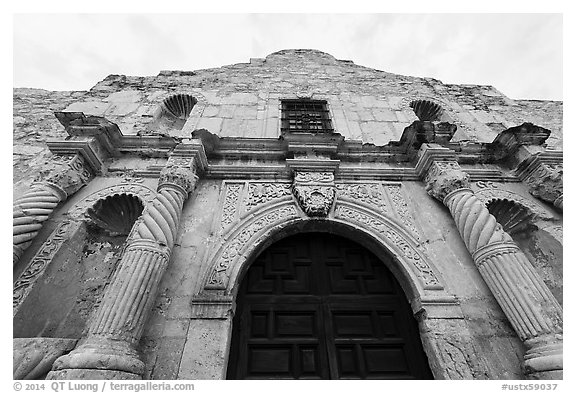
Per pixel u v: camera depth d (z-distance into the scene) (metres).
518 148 6.38
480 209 4.91
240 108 7.86
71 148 5.46
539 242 5.61
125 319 3.51
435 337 4.14
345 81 9.46
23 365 3.39
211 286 4.40
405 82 9.73
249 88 8.76
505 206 5.98
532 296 3.96
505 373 3.85
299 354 4.34
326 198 5.46
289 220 5.29
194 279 4.52
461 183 5.30
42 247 4.67
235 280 4.51
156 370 3.68
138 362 3.42
